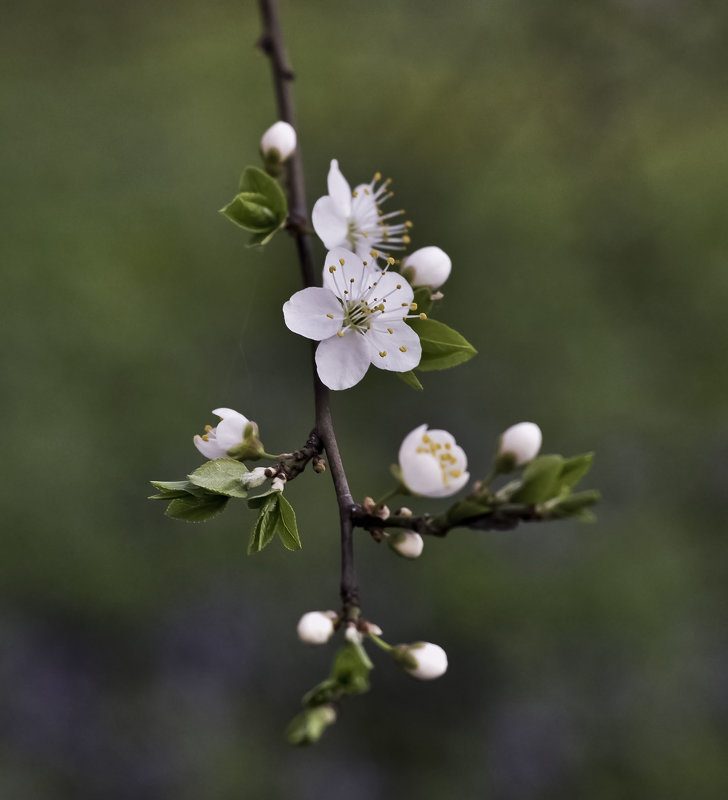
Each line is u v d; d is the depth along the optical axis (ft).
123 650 2.85
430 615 2.96
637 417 3.30
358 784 2.75
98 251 3.34
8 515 2.85
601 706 2.88
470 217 3.33
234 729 2.80
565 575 3.05
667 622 2.99
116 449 3.03
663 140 3.03
